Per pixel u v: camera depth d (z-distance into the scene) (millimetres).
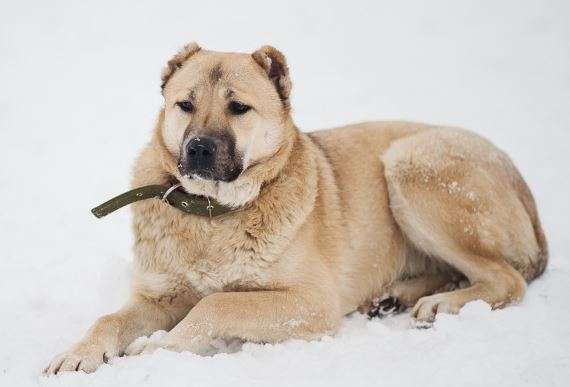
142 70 21625
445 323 7324
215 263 7488
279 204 7625
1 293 8742
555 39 22328
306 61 22484
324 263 7988
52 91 19656
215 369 6199
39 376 6273
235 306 7121
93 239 10883
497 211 8711
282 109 7867
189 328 6945
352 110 18109
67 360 6359
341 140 9117
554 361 6258
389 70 21406
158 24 26219
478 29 24203
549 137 15531
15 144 15633
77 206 12227
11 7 27266
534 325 7172
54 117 17578
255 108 7566
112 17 26859
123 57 22828
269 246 7500
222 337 7184
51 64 22000
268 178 7637
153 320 7637
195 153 7094
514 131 16062
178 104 7523
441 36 24078
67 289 8875
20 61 22156
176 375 6051
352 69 21641
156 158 7777
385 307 8695
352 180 8727
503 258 8750
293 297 7430
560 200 12320
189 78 7609
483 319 7398
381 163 8992
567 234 10820
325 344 7059
